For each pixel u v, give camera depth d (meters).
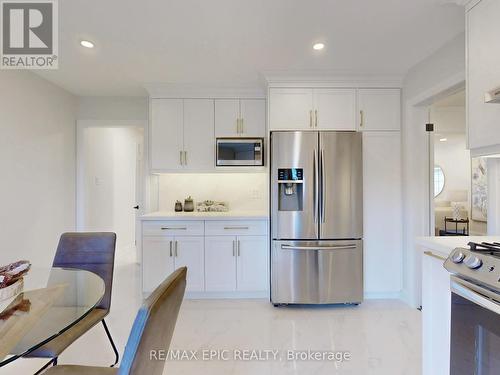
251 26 2.08
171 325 1.05
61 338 1.50
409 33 2.19
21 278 1.36
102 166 4.56
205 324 2.52
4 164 2.60
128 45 2.36
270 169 2.93
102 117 3.71
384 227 3.03
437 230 5.46
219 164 3.25
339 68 2.83
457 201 6.00
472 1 1.60
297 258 2.84
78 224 3.70
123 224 5.38
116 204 5.11
